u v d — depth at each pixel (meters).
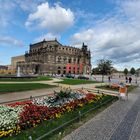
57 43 165.75
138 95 31.59
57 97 18.23
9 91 24.88
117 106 19.84
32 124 10.80
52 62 159.38
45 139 9.39
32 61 165.25
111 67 51.62
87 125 12.38
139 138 10.58
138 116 15.62
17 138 8.89
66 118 12.77
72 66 169.00
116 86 40.75
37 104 16.16
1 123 9.92
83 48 182.75
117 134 10.99
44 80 56.41
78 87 38.75
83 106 17.27
